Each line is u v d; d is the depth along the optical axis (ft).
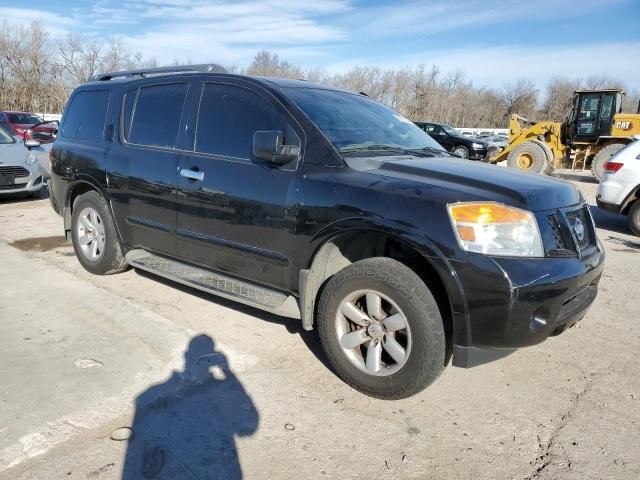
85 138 15.66
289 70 188.96
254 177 10.97
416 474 7.72
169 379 9.95
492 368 11.05
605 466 8.04
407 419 9.07
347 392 9.85
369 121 12.32
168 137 13.08
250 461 7.83
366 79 212.43
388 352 9.36
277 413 9.06
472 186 9.22
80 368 10.19
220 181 11.51
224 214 11.48
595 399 9.95
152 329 12.10
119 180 14.07
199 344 11.46
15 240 19.93
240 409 9.11
